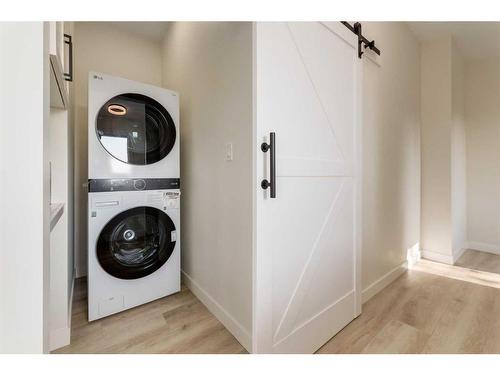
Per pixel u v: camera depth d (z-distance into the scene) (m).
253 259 1.16
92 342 1.40
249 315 1.32
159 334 1.47
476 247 3.29
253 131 1.15
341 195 1.59
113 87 1.68
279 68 1.22
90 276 1.60
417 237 2.83
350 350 1.36
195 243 1.98
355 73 1.69
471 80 3.32
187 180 2.13
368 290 1.94
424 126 2.92
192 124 2.03
